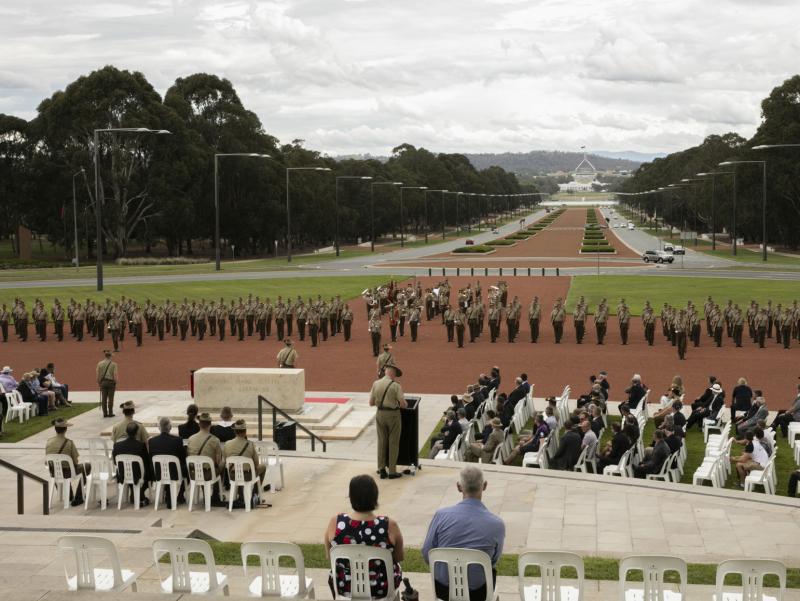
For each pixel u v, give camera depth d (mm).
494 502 16578
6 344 47688
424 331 51375
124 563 12078
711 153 174375
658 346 44531
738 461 20766
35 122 124000
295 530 15555
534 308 46406
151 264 111875
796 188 118688
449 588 9219
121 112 116688
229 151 131250
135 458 16828
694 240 162625
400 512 16297
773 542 14211
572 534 14773
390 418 18359
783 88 121312
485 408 26234
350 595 9172
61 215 122375
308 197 144875
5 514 15672
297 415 27531
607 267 97812
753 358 40500
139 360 41938
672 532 14773
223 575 10828
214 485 17531
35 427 28141
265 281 81000
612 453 21109
